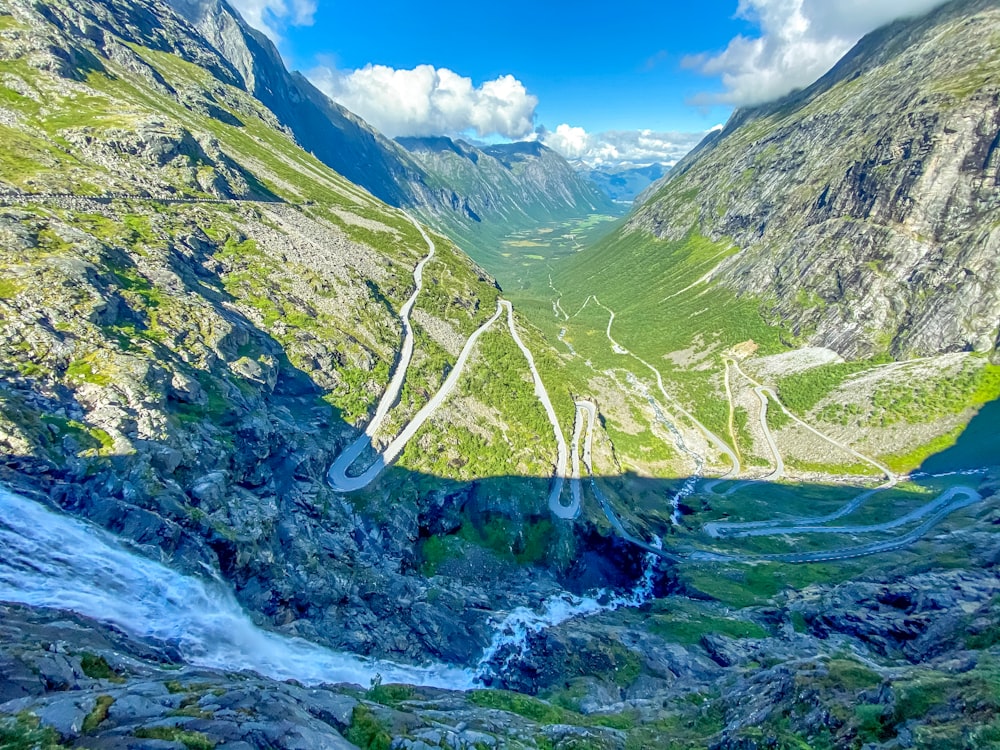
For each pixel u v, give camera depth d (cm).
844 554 10731
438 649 6844
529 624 8019
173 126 15062
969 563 7131
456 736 3253
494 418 12444
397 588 7544
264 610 5606
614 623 8425
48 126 13150
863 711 3000
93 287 7681
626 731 4278
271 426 8275
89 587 4225
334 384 10681
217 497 6128
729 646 6981
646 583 10356
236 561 5631
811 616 7444
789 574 9812
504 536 10169
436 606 7681
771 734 3366
